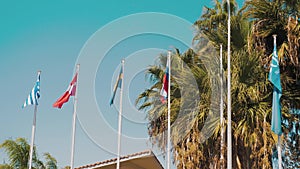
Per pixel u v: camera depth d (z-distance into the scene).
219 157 19.14
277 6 19.91
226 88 19.69
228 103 18.00
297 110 19.39
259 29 19.89
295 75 19.66
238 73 19.34
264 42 19.94
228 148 17.59
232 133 19.08
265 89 19.03
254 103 18.88
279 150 16.50
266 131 18.02
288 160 18.98
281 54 19.17
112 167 21.62
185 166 19.41
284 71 19.62
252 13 20.34
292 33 19.09
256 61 19.23
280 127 16.52
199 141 19.52
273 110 16.70
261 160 18.06
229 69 18.47
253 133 18.28
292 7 19.91
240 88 19.08
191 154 19.41
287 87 19.45
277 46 20.27
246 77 19.31
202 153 19.53
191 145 19.50
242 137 18.44
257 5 20.17
